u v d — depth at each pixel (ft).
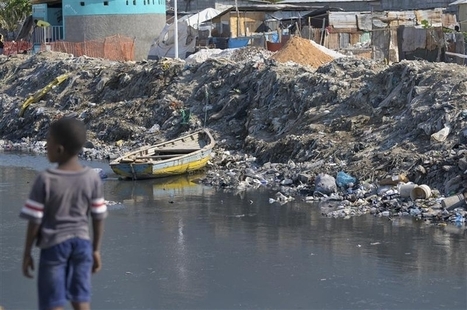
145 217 131.85
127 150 199.72
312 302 90.68
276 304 90.12
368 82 176.24
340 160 155.94
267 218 129.39
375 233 118.52
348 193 140.67
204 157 170.09
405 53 248.11
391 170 143.64
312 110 177.68
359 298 91.76
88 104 232.12
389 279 98.27
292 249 111.65
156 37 333.83
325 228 122.21
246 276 99.96
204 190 153.28
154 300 91.35
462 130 145.07
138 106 217.97
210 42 301.22
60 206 52.29
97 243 53.83
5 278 98.89
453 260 105.29
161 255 109.19
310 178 150.30
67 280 52.47
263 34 293.02
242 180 158.71
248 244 114.52
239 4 390.63
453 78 161.68
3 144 225.76
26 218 51.62
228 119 198.70
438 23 311.06
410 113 157.58
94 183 53.26
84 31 328.49
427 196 130.72
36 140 229.66
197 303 90.53
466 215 123.85
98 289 94.79
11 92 267.59
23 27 383.45
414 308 88.38
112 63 254.68
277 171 160.56
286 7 344.69
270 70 199.72
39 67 272.10
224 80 211.00
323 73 191.01
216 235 119.85
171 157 170.09
